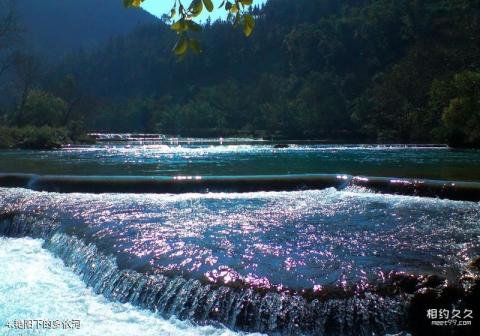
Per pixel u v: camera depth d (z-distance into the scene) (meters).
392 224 9.23
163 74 150.12
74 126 56.12
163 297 6.38
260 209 10.95
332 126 82.38
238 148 38.50
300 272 6.46
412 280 6.01
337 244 7.83
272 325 5.71
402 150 35.00
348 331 5.59
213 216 10.23
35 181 14.28
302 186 13.94
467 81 40.25
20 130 42.56
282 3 157.88
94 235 8.77
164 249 7.73
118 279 6.98
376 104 70.38
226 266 6.80
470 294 5.66
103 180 14.02
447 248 7.44
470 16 74.06
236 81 133.00
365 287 5.94
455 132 39.00
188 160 26.05
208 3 3.23
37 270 8.00
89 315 6.16
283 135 74.69
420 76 65.00
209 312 6.01
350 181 13.84
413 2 101.31
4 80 68.31
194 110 104.12
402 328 5.62
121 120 110.50
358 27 108.06
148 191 13.84
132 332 5.65
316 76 99.12
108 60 164.38
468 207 10.86
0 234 10.80
